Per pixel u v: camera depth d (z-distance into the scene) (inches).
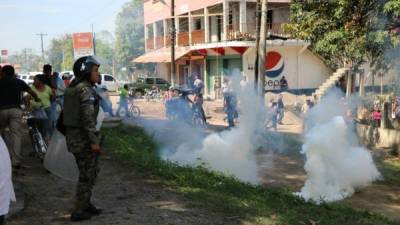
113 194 298.4
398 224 299.1
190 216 253.0
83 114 221.3
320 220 265.1
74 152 229.1
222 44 1337.4
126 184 325.7
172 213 257.4
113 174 357.4
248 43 1299.2
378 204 392.2
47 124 412.5
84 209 242.8
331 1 649.6
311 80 1379.2
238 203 283.0
